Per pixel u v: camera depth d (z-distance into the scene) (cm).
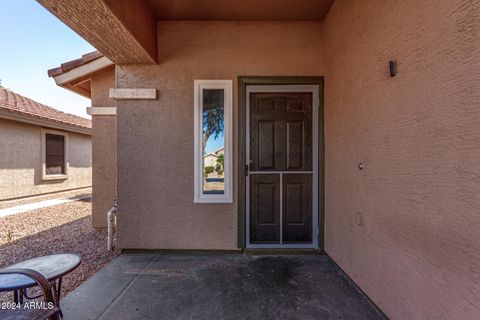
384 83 169
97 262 282
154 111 298
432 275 126
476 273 102
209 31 298
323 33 293
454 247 113
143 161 297
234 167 297
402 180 150
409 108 144
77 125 820
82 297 202
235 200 296
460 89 110
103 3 187
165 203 297
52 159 788
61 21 211
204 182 300
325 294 204
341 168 242
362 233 201
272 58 296
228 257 283
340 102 244
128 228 297
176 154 297
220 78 297
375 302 182
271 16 286
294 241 303
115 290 213
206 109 301
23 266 167
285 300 197
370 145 188
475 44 103
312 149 301
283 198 304
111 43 248
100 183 409
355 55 211
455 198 112
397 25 154
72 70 388
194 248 295
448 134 117
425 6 130
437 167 123
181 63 298
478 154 102
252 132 303
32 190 717
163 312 183
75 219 491
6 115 617
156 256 287
